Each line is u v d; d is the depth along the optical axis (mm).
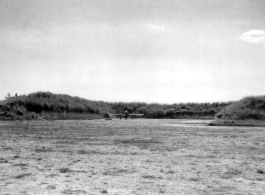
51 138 21109
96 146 16953
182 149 15859
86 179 9297
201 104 90375
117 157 13250
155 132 27281
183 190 8164
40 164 11602
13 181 9016
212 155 13914
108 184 8727
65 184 8695
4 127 31828
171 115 83875
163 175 9898
